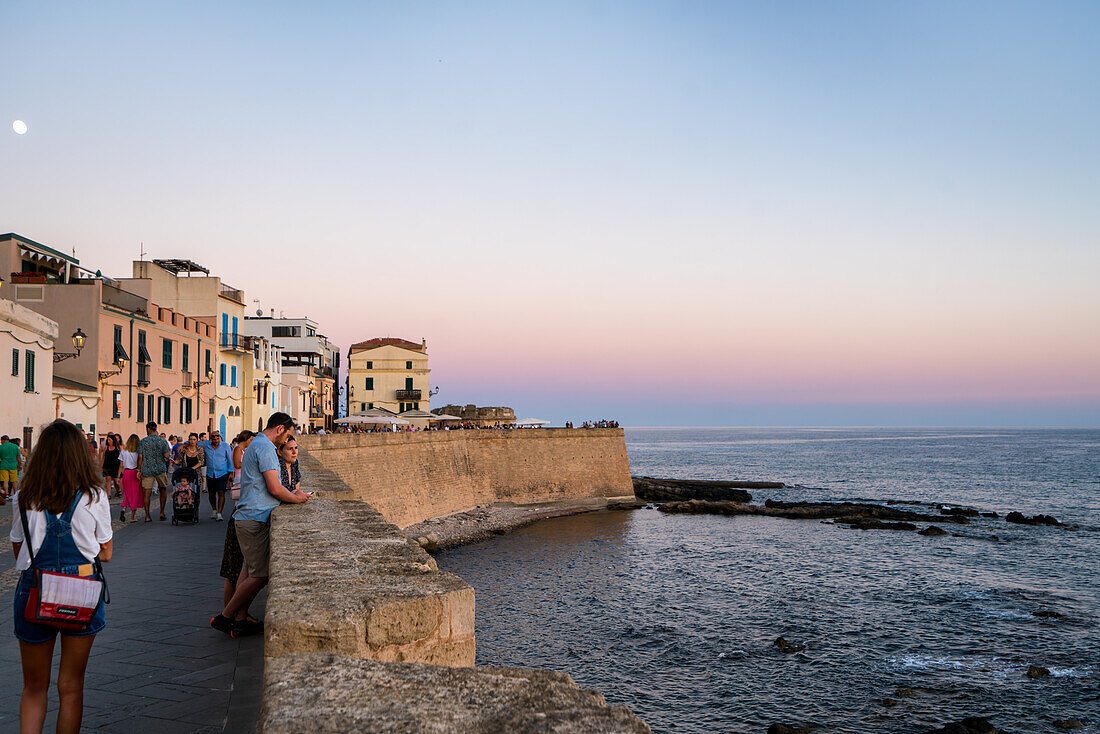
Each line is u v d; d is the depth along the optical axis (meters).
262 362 59.75
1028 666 27.41
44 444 4.97
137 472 17.98
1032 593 38.91
